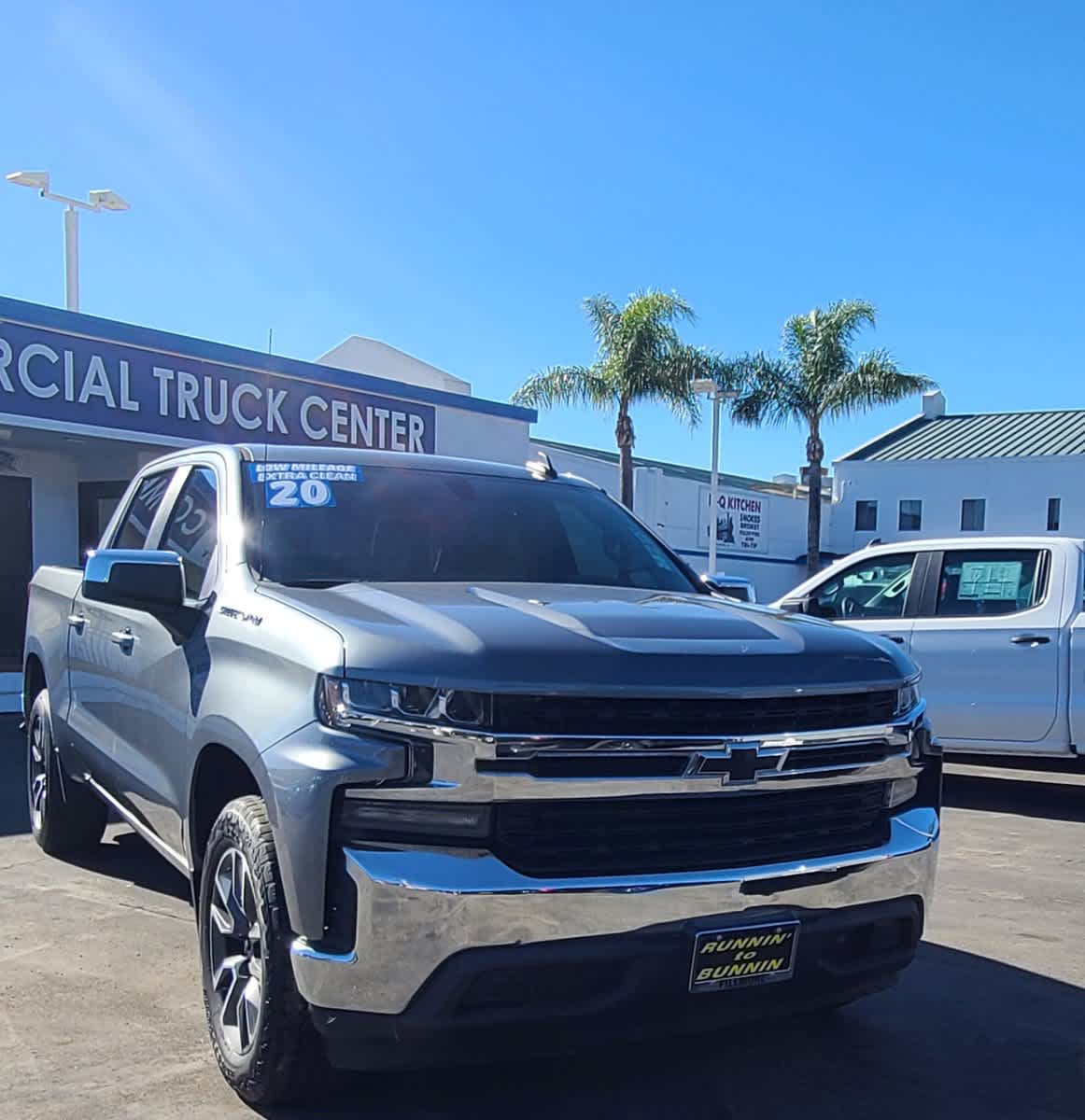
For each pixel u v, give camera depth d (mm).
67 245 18219
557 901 2748
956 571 8117
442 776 2775
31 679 6320
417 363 25219
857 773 3201
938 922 5258
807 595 8750
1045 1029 3990
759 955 2980
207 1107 3254
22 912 5031
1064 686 7492
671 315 26047
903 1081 3545
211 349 13992
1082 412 46719
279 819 2922
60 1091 3352
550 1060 3615
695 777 2908
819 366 31594
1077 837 7125
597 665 2898
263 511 4062
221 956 3400
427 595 3469
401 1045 2807
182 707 3742
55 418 12367
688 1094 3416
